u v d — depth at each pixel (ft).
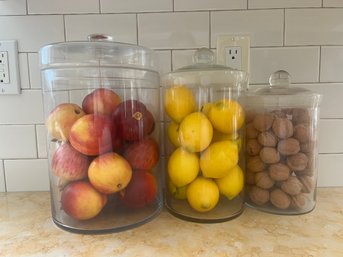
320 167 2.43
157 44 2.33
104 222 1.73
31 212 2.04
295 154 1.86
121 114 1.73
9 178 2.45
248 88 2.15
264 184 1.91
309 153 1.90
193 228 1.73
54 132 1.72
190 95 1.79
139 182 1.77
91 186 1.65
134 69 1.90
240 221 1.82
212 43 2.32
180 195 1.86
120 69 1.87
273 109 1.91
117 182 1.65
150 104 1.98
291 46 2.32
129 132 1.73
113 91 1.82
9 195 2.39
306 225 1.75
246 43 2.30
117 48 1.82
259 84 2.35
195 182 1.76
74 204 1.63
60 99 1.87
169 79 1.88
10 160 2.43
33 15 2.29
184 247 1.52
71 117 1.67
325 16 2.30
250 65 2.34
